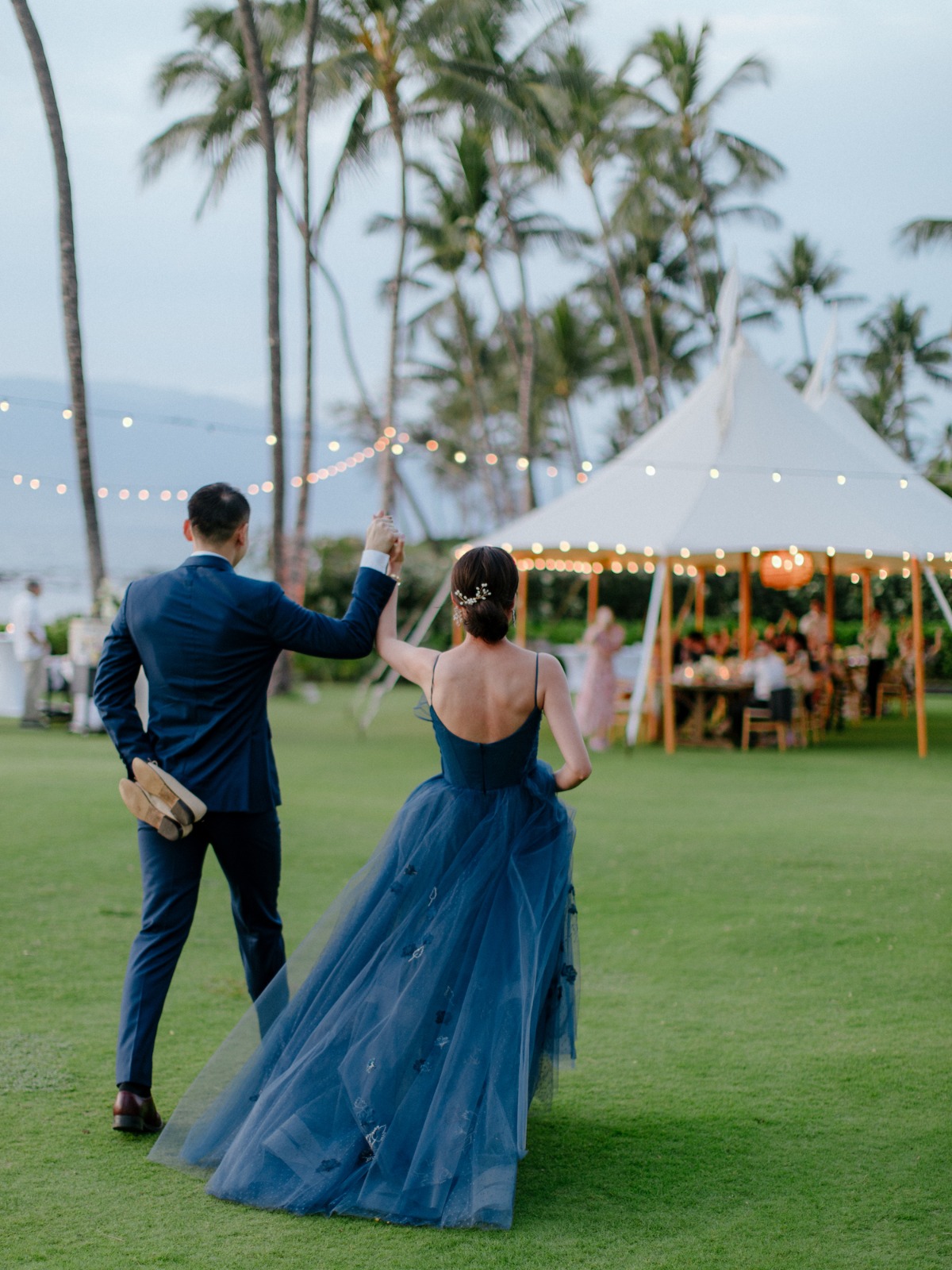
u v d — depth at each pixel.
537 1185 2.65
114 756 10.86
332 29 20.33
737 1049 3.58
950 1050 3.57
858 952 4.70
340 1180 2.54
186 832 2.89
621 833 7.43
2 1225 2.40
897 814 8.26
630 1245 2.36
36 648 13.45
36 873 5.87
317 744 12.74
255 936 3.13
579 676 18.69
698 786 9.73
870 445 15.34
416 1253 2.31
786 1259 2.30
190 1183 2.64
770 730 13.24
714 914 5.32
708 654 14.46
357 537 25.70
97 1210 2.49
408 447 44.50
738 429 13.25
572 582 27.75
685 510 12.27
